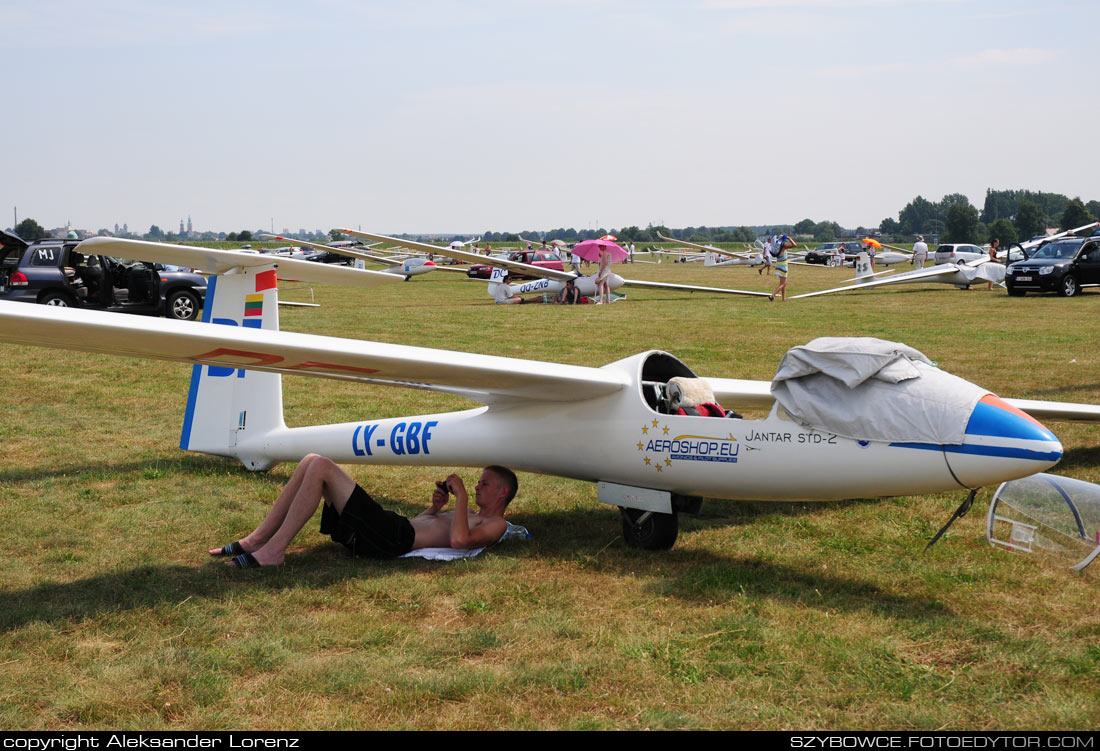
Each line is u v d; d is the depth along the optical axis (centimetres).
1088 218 14462
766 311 2103
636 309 2192
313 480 458
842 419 422
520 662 342
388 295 3014
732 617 383
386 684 323
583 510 576
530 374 468
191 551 482
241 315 630
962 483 402
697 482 467
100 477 631
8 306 373
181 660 340
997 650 348
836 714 300
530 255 4650
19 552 477
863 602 406
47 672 332
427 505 590
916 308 2158
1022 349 1334
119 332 398
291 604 403
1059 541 451
